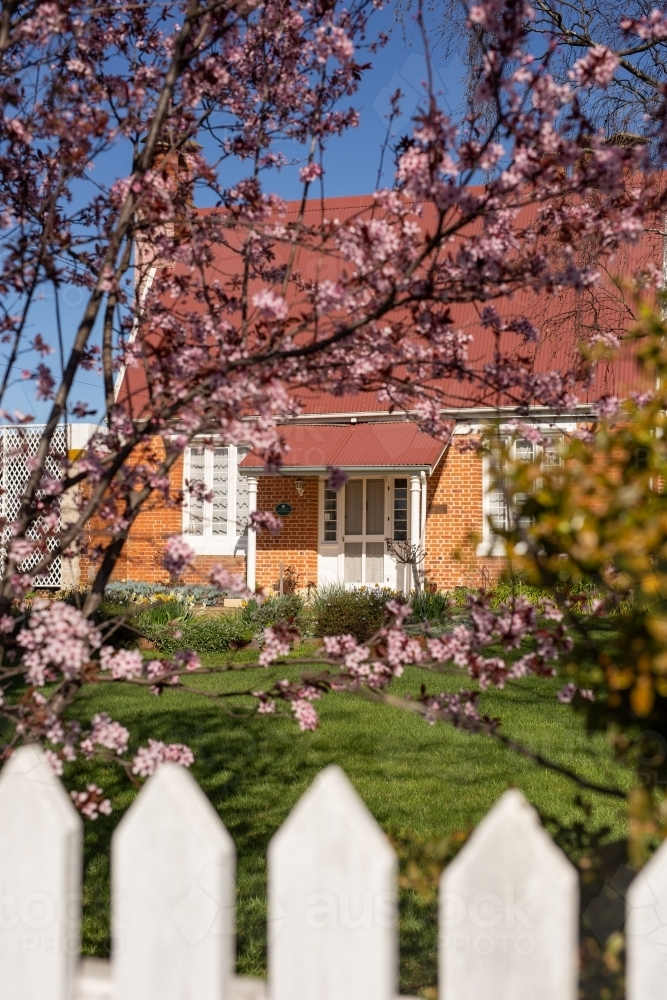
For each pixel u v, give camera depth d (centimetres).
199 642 1222
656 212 338
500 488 200
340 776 144
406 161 281
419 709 296
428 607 1297
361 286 314
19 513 323
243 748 686
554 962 134
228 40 382
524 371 356
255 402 311
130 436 321
